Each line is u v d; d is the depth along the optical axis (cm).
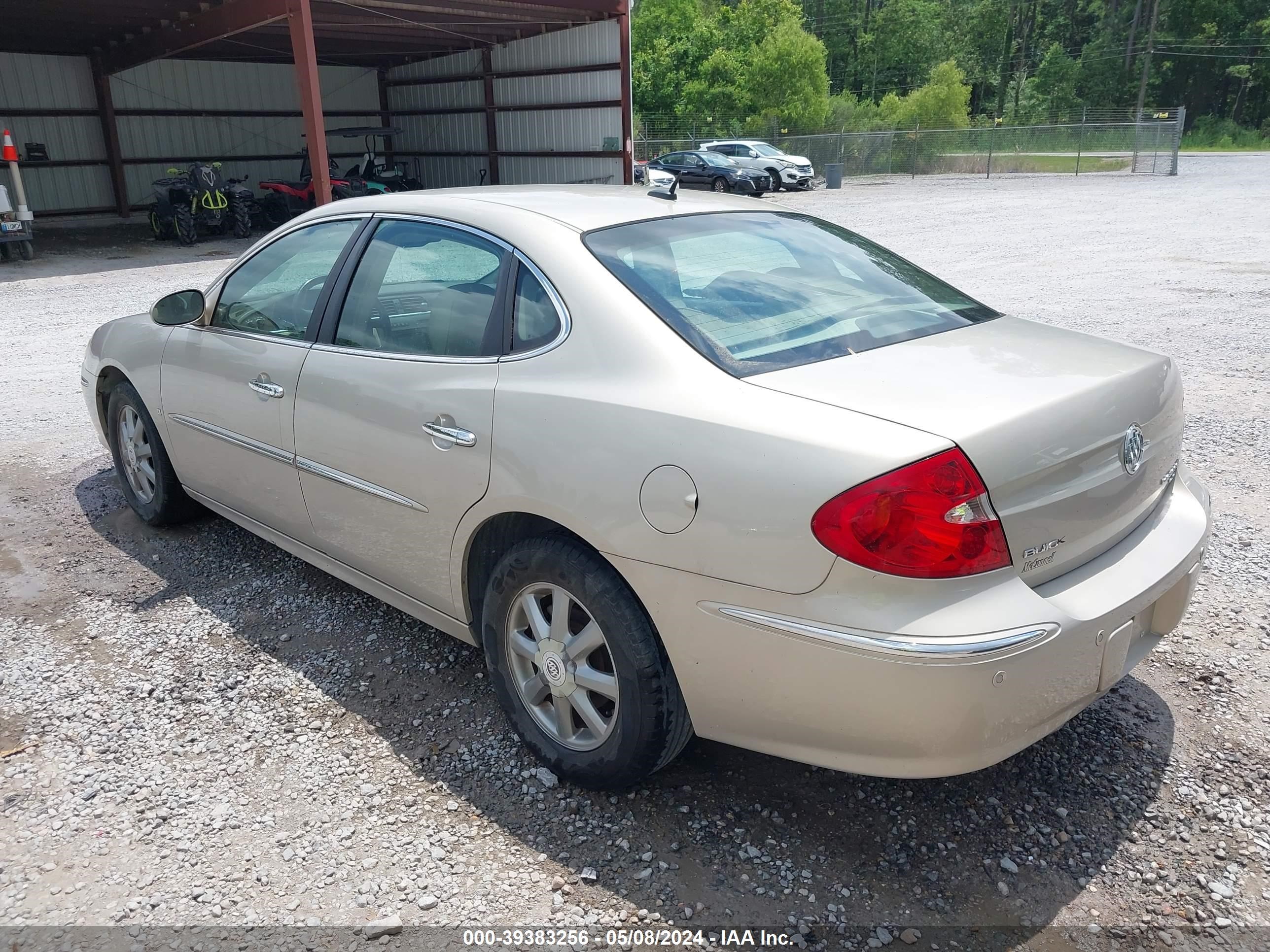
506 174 2369
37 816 263
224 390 373
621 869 242
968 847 247
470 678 332
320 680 331
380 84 2680
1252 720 297
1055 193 2742
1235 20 7312
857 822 257
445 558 293
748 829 255
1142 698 311
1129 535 252
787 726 225
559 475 248
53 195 2248
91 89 2266
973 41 8431
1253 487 493
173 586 403
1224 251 1447
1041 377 236
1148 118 7025
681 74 4750
